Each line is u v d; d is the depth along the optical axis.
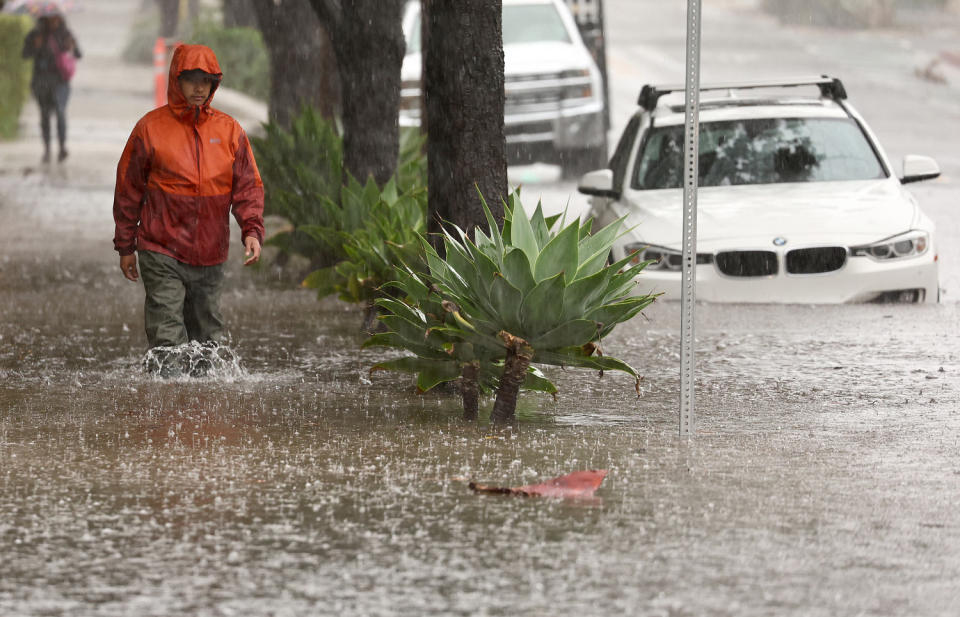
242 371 18.05
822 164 25.09
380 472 12.74
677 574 9.98
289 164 26.61
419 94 40.78
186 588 9.71
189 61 16.91
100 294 25.02
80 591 9.65
